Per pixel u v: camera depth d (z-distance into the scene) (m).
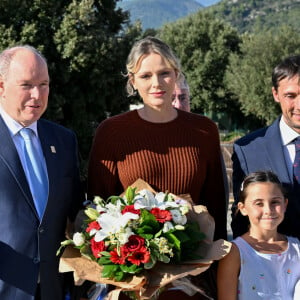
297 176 2.97
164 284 2.39
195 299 2.79
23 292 2.67
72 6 18.08
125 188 2.97
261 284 2.80
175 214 2.57
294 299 2.77
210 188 3.14
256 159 3.11
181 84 3.88
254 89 29.41
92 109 19.45
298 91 2.84
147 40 2.90
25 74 2.66
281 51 29.64
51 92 17.98
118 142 2.97
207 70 33.31
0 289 2.65
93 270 2.51
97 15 20.19
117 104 19.84
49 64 17.53
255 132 3.25
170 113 3.02
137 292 2.52
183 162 2.94
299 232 2.98
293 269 2.85
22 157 2.80
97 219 2.55
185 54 34.12
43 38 17.73
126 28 20.98
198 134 3.02
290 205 2.98
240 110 34.56
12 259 2.66
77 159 3.11
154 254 2.42
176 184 2.94
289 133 3.02
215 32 34.12
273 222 2.86
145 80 2.88
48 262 2.76
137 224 2.51
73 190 3.00
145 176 2.92
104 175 2.99
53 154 2.90
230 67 32.41
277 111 29.06
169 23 35.75
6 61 2.71
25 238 2.69
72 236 2.79
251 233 2.96
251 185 2.91
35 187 2.79
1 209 2.67
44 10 17.77
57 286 2.83
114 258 2.42
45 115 17.58
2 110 2.85
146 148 2.93
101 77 18.48
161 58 2.83
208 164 3.08
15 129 2.81
